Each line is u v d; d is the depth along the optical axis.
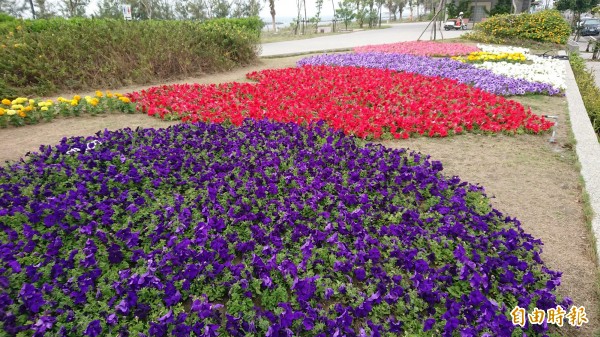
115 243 3.10
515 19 17.53
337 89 8.36
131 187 4.04
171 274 2.77
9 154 5.22
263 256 3.00
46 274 2.77
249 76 10.68
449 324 2.31
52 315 2.46
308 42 23.14
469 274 2.76
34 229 3.32
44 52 9.19
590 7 35.56
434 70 10.38
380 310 2.55
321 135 5.53
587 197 3.93
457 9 35.47
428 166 4.57
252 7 34.09
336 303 2.64
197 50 11.67
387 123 6.07
